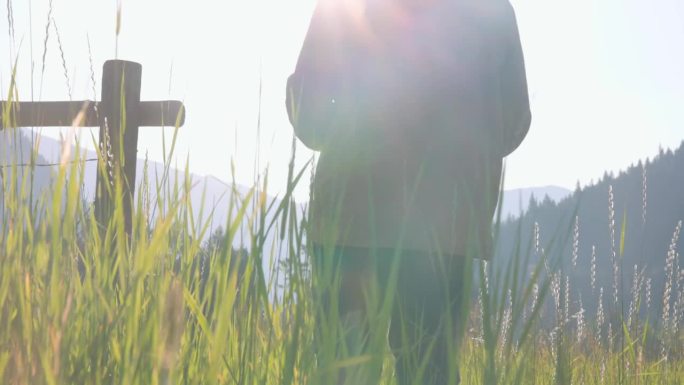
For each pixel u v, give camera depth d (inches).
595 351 117.7
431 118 113.6
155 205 62.9
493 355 43.3
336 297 48.3
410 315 102.4
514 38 123.9
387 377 53.9
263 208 50.0
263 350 62.4
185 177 60.8
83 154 62.6
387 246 107.1
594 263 110.3
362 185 110.0
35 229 54.2
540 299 43.9
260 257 49.9
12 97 64.1
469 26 118.6
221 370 58.0
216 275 60.2
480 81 117.8
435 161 110.7
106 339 48.6
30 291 51.3
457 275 105.7
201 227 61.1
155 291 55.8
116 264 57.4
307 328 51.3
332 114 115.2
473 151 112.0
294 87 118.3
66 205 49.3
